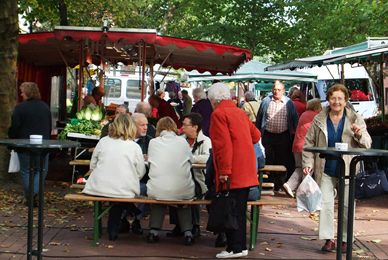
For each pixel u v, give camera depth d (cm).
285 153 1154
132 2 2478
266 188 1181
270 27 3102
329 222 665
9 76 1037
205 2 3025
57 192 1034
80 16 2181
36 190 882
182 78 2178
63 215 838
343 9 1936
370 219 900
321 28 2428
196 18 3262
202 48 1120
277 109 1137
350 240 546
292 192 1084
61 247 653
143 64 1220
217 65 1541
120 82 2577
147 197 677
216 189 600
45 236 705
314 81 2030
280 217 897
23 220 788
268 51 3145
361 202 1076
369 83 2036
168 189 663
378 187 673
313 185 624
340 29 2244
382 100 1329
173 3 2953
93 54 1439
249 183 597
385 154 506
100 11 2228
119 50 1277
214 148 597
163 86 2742
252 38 3100
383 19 1814
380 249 700
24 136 884
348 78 2083
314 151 530
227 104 612
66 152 1688
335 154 554
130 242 691
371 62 1427
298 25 2883
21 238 688
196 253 648
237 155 597
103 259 607
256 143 679
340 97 649
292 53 3064
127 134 675
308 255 656
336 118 665
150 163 681
